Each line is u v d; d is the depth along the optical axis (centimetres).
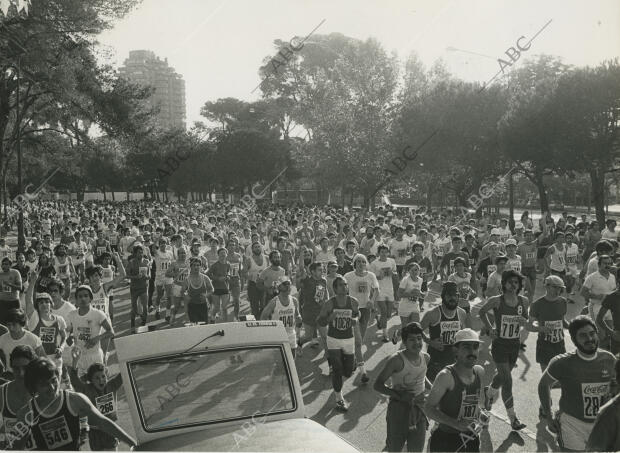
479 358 1092
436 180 4212
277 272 1249
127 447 677
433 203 5512
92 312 838
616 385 552
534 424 773
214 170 7244
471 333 540
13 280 1159
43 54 2534
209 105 7862
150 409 467
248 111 7712
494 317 816
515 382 951
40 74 2770
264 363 495
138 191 10319
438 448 548
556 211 5069
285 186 7606
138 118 3228
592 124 2962
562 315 815
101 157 3569
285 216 3641
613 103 2914
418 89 4147
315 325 1141
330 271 1159
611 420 443
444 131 3881
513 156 3331
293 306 977
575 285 1792
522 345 1131
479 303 1555
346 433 758
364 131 4044
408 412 615
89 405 484
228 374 486
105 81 3123
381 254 1270
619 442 442
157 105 3362
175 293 1403
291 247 1773
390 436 618
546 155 3169
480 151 3922
